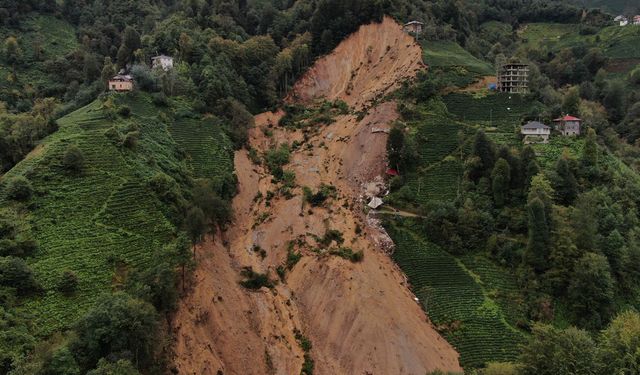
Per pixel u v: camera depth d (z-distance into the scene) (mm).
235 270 89188
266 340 78812
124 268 71438
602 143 128375
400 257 96625
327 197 107875
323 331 83312
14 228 68562
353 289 85875
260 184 115250
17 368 50000
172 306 68000
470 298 87750
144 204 82625
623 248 89625
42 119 101875
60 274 66125
